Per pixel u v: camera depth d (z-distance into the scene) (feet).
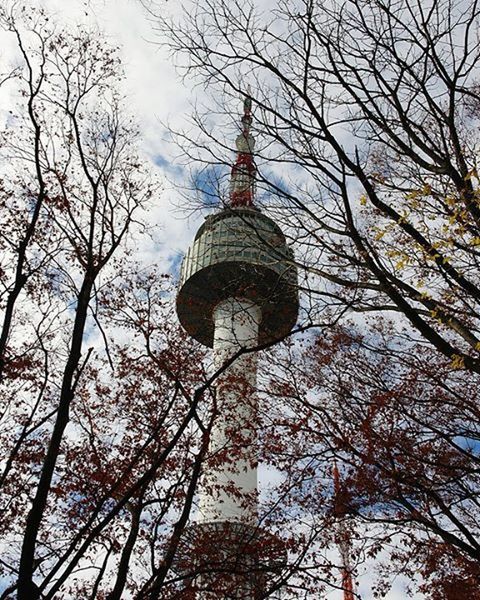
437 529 50.37
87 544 39.58
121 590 43.21
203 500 125.80
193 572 51.08
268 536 61.11
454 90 50.29
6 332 47.44
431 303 48.65
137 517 49.01
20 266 49.03
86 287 46.62
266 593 53.16
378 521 54.29
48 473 38.04
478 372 45.37
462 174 49.44
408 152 52.39
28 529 36.14
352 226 49.90
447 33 50.98
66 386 41.78
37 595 34.68
